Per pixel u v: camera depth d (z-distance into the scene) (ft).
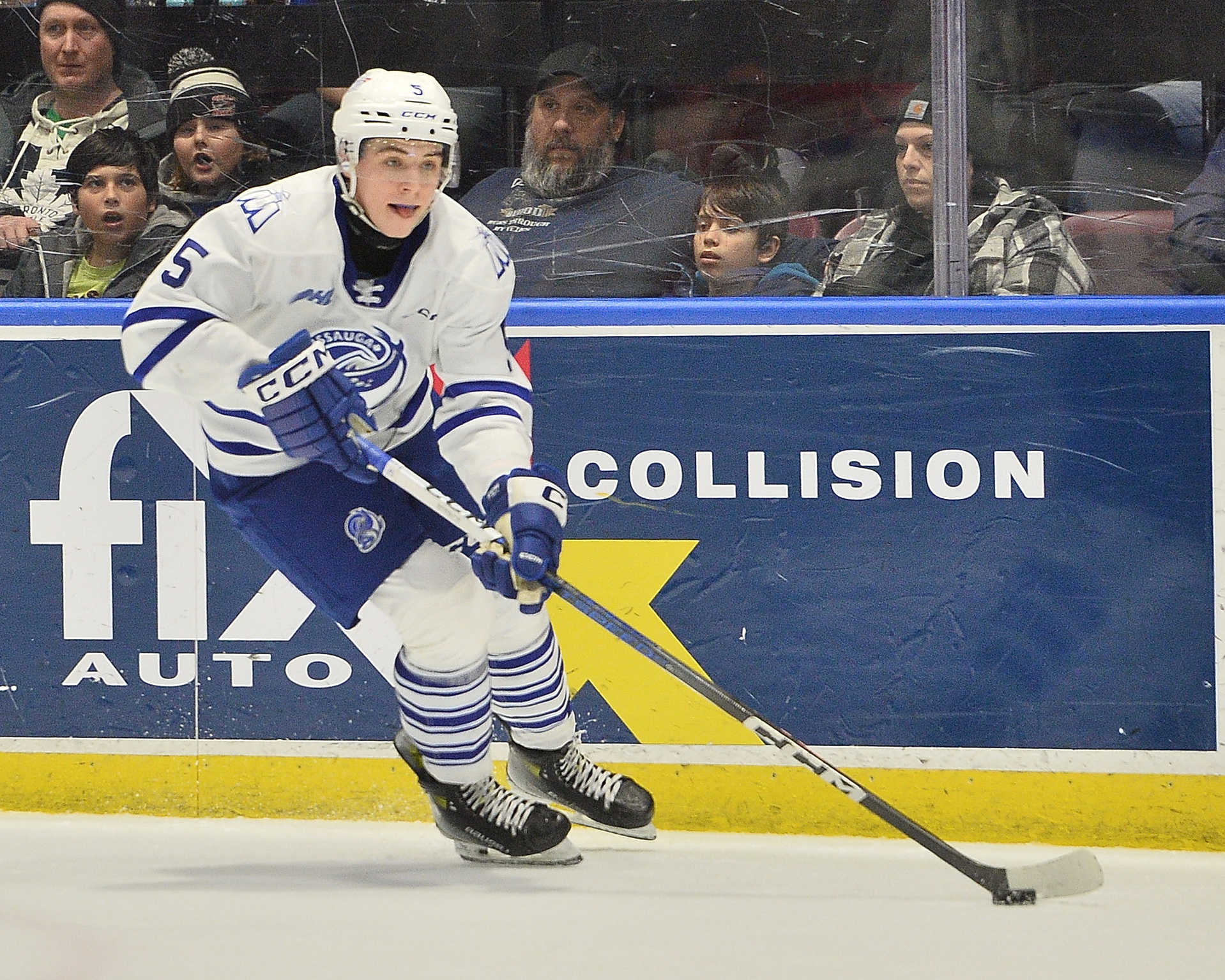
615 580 34.60
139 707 35.63
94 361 35.40
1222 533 32.81
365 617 34.88
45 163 37.04
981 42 34.58
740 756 34.22
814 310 33.73
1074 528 33.24
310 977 21.65
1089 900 27.84
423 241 28.37
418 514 29.35
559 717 31.65
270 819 35.32
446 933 24.52
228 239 27.63
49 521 35.68
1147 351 32.91
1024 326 33.19
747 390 33.99
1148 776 33.14
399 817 35.04
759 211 35.60
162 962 22.54
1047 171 34.71
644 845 32.86
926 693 33.71
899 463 33.65
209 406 29.04
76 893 27.71
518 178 36.19
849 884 29.12
